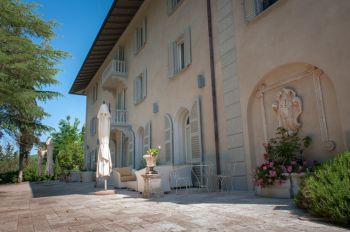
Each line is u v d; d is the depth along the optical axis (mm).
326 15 6199
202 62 10562
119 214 5047
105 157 9812
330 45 6066
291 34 7004
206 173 9273
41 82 11289
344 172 3867
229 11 9297
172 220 4223
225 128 9086
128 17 16906
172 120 12266
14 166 30109
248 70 8289
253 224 3699
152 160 8102
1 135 13477
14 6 10602
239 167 8375
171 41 12977
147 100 15117
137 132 16297
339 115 5828
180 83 11953
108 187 12656
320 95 6367
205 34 10500
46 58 11070
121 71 18359
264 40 7805
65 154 32344
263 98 7867
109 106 21953
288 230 3318
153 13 15188
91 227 4090
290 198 5828
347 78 5691
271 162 6316
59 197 9008
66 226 4262
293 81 7043
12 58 9617
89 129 27250
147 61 15500
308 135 6590
